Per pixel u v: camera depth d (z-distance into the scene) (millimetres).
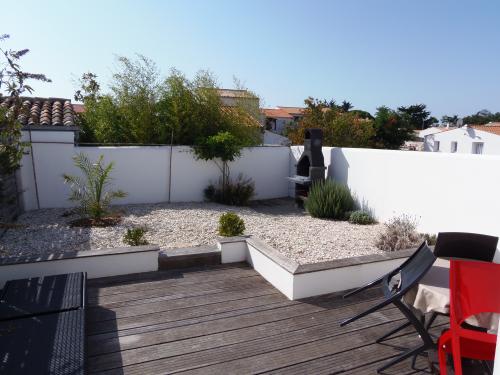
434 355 2688
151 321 3266
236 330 3156
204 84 10062
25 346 2396
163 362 2688
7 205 5887
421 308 2668
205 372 2588
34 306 2943
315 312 3518
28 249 4742
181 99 9695
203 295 3826
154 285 4035
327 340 3037
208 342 2961
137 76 9750
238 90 12227
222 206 8617
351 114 14898
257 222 6828
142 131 9570
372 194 7230
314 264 3912
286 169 10680
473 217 5062
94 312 3402
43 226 5914
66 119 7895
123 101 9719
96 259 4137
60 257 3994
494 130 25828
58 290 3268
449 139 28344
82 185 7199
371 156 7223
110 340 2945
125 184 8500
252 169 10141
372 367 2699
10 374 2104
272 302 3709
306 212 8289
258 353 2830
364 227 6531
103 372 2555
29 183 7406
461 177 5246
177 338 3006
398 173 6520
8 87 3035
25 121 7293
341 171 8242
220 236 5566
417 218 6102
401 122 20781
